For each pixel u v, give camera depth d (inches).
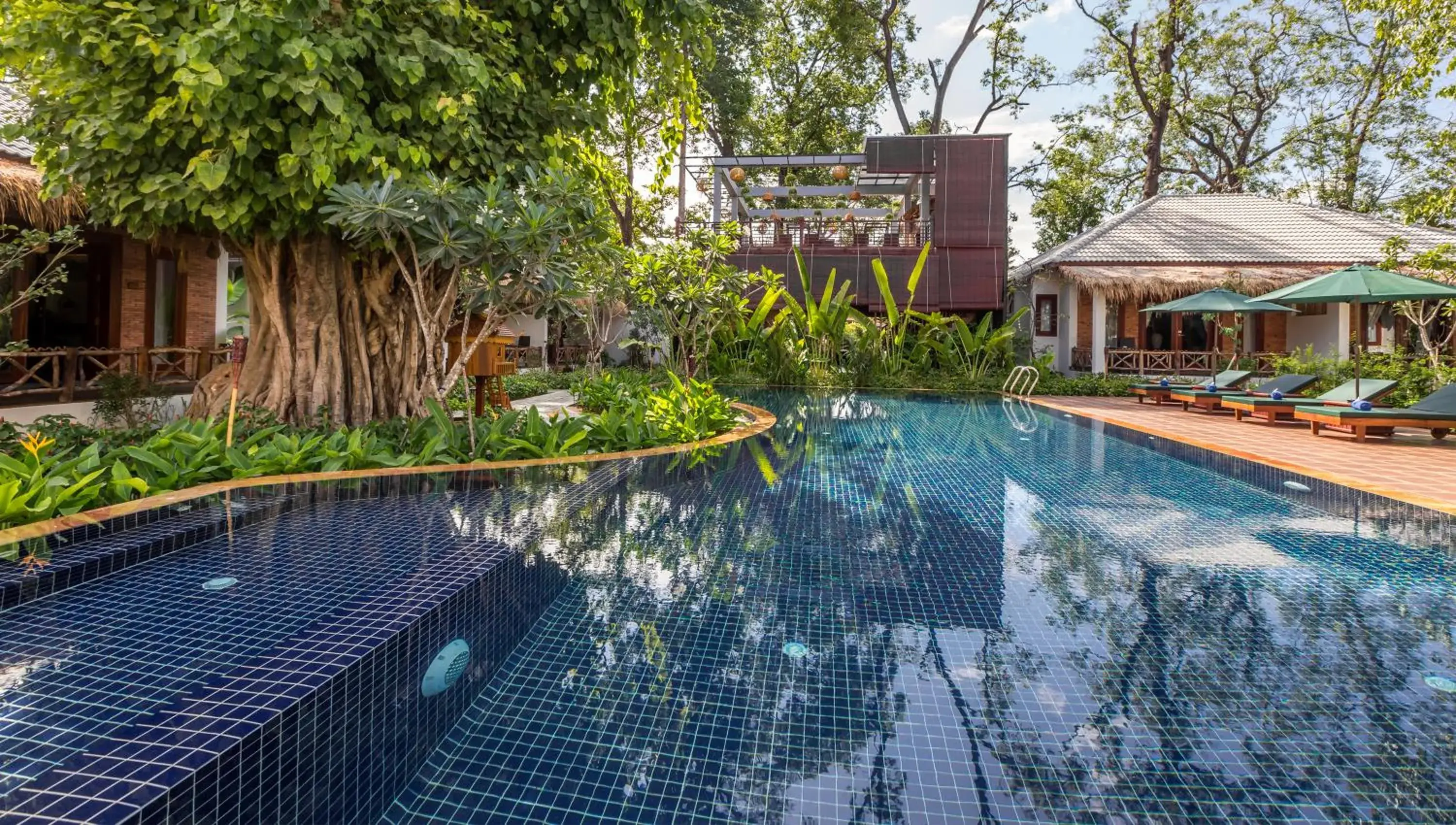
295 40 181.9
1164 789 76.0
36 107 206.1
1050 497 216.2
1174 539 170.6
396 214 187.2
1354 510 200.2
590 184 276.7
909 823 70.8
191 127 197.5
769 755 82.4
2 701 70.1
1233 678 100.4
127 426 295.3
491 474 195.9
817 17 992.9
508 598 122.4
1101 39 994.7
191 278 430.3
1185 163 1128.8
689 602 128.6
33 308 375.9
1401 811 72.2
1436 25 364.5
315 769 73.0
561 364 849.5
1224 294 485.4
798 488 223.3
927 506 202.8
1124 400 580.4
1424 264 463.8
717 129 967.6
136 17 191.3
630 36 260.2
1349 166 983.6
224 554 122.5
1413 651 109.0
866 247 767.1
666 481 222.1
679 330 495.2
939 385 637.9
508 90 234.7
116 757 59.8
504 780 78.2
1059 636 115.2
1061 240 1165.7
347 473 187.3
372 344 260.7
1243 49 959.6
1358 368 361.1
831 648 110.4
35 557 109.9
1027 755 82.4
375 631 89.1
